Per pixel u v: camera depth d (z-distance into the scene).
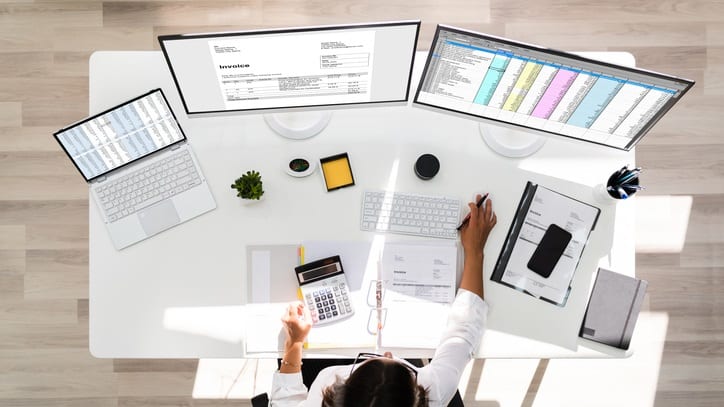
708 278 2.35
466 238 1.56
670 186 2.37
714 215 2.37
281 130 1.60
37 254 2.31
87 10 2.35
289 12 2.37
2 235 2.31
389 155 1.62
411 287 1.55
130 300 1.55
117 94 1.59
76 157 1.53
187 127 1.59
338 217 1.59
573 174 1.62
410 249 1.57
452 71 1.33
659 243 2.36
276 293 1.55
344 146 1.62
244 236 1.58
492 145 1.61
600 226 1.60
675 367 2.33
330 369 1.43
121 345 1.54
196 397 2.29
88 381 2.29
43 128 2.33
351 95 1.45
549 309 1.56
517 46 1.18
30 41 2.34
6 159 2.32
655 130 2.38
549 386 2.31
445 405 1.42
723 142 2.38
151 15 2.36
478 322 1.50
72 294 2.31
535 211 1.59
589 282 1.58
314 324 1.52
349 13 2.38
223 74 1.33
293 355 1.48
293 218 1.59
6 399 2.29
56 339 2.30
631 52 2.40
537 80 1.30
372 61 1.31
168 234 1.57
